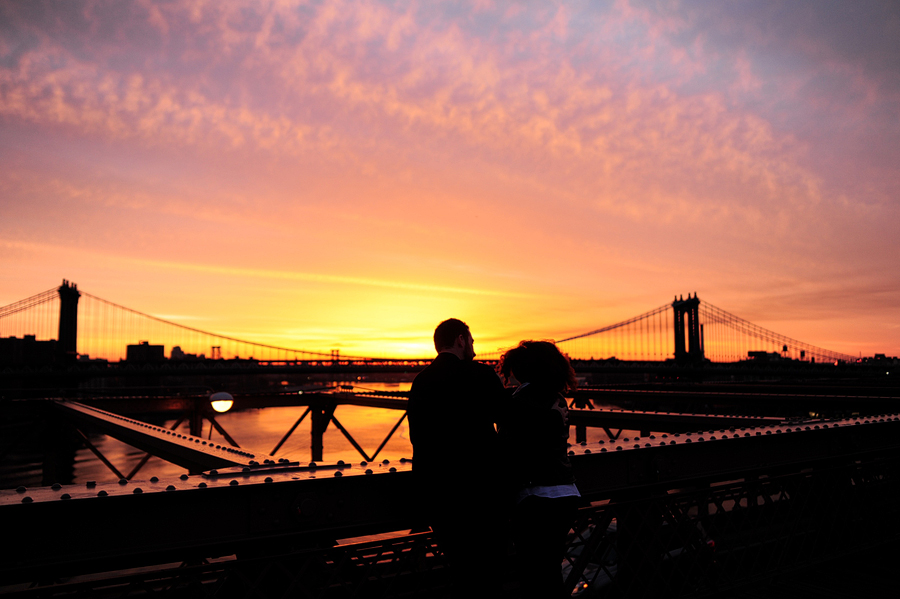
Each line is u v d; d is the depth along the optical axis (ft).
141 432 16.93
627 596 9.45
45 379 170.30
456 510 6.68
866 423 13.83
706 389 49.85
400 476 7.51
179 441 12.98
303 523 6.87
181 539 6.15
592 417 28.17
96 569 5.70
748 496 11.53
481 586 6.63
